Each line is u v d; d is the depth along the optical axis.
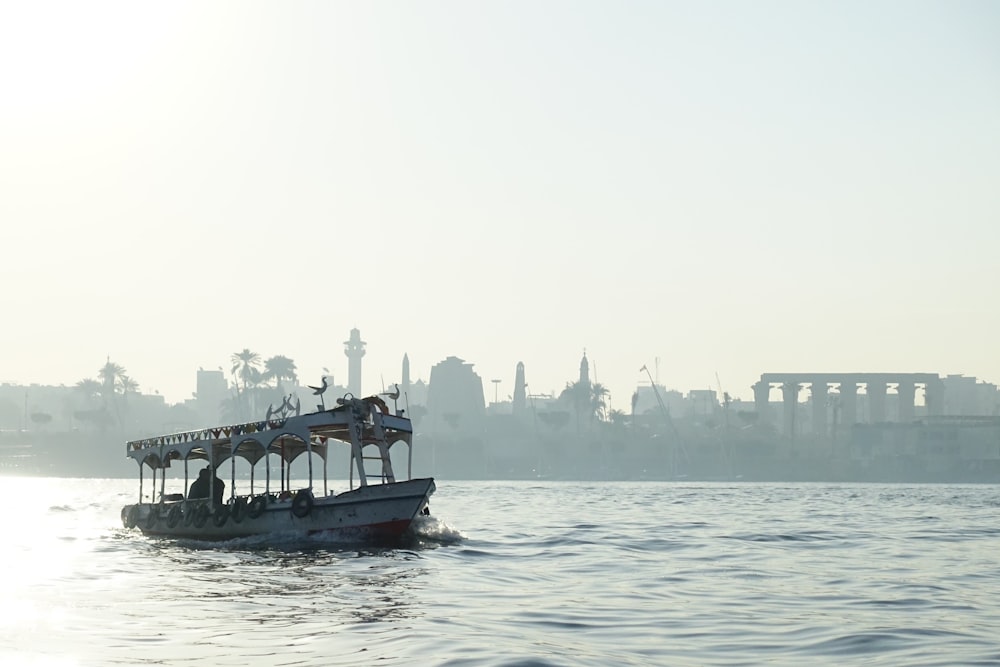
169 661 18.31
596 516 69.38
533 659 18.36
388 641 20.17
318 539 41.16
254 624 22.27
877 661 18.86
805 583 30.59
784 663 18.66
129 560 37.00
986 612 24.78
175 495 50.06
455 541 44.47
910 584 30.30
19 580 30.78
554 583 30.36
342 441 47.31
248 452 48.78
